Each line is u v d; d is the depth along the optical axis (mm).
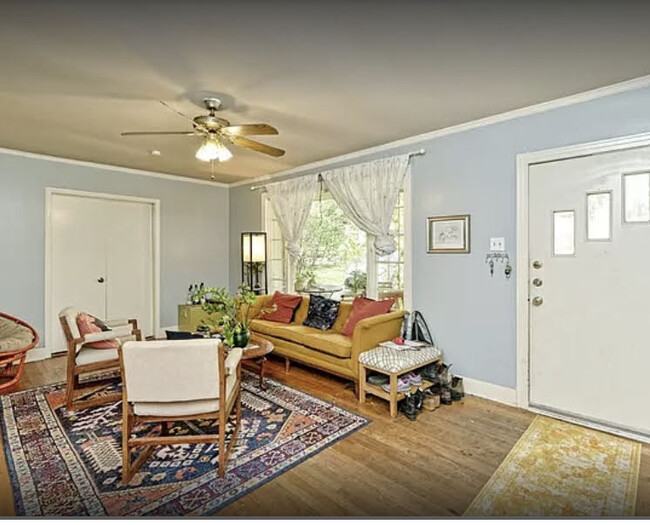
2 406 3016
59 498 1890
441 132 3443
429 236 3566
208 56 2125
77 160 4605
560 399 2834
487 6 1697
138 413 2086
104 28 1842
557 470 2146
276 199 5059
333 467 2174
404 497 1910
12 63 2186
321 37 1942
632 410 2531
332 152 4188
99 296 4984
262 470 2135
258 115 3045
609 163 2598
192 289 5734
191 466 2174
